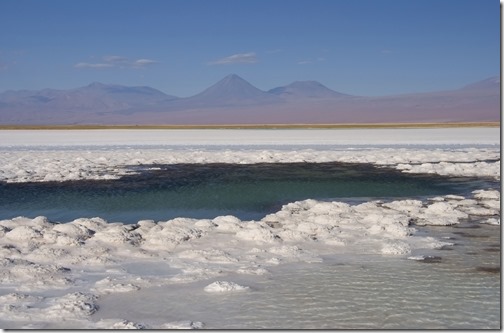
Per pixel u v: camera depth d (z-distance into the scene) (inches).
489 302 281.3
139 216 537.0
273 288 304.5
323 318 261.3
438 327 250.1
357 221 473.1
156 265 351.3
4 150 1322.6
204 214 543.8
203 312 270.5
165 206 585.6
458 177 768.3
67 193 665.0
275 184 732.7
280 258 364.5
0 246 381.7
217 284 304.2
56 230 422.6
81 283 315.9
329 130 2370.8
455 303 279.9
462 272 332.5
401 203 561.3
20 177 792.9
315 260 358.3
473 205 553.3
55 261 356.2
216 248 389.1
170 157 1092.5
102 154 1172.5
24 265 335.9
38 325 254.1
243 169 907.4
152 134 2162.9
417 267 343.3
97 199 626.5
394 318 260.8
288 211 518.0
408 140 1563.7
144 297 291.7
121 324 252.7
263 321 258.4
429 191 660.7
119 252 379.2
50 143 1606.8
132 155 1147.9
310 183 738.2
